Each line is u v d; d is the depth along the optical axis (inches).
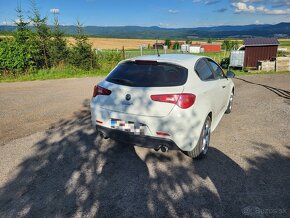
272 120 241.6
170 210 115.3
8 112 259.0
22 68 522.3
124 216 111.5
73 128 214.5
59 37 609.9
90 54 634.2
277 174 145.3
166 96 136.3
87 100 316.2
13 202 120.0
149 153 169.6
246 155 168.4
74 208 116.3
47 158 161.9
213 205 118.7
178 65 151.5
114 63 701.3
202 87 156.0
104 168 150.6
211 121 174.6
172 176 142.4
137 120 142.1
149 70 150.5
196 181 137.7
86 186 132.7
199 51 3321.9
